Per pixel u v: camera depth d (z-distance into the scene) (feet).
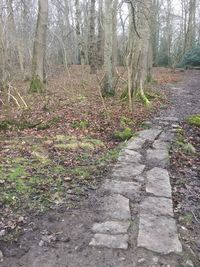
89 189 15.65
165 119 30.66
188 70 90.89
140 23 36.22
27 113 30.86
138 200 14.65
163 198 14.90
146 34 36.70
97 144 22.29
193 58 94.94
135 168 18.39
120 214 13.38
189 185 17.06
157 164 19.17
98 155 20.38
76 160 19.30
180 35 131.75
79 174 17.25
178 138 24.43
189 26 104.47
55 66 79.66
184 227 12.91
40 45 45.27
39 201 14.33
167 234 12.09
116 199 14.65
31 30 81.35
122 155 20.44
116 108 33.01
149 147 22.17
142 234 12.00
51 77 65.05
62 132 25.20
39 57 45.21
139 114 31.53
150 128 27.40
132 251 11.13
